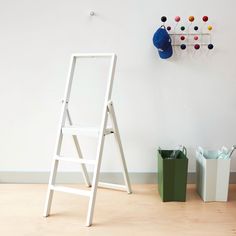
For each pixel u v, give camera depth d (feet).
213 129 7.00
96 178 5.31
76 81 6.89
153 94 6.91
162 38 6.25
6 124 7.02
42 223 5.21
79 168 7.15
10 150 7.08
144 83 6.88
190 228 5.03
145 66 6.84
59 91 6.95
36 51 6.81
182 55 6.79
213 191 6.12
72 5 6.68
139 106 6.94
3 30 6.73
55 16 6.71
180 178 6.05
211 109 6.95
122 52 6.80
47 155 7.12
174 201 6.14
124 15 6.70
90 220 5.14
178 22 6.69
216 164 6.03
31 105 6.98
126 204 5.99
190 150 7.07
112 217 5.44
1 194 6.46
